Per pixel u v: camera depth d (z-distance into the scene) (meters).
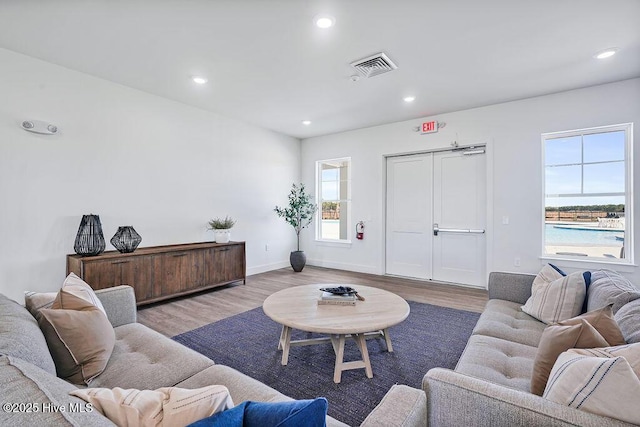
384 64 2.96
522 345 1.65
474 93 3.69
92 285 2.98
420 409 0.92
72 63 3.02
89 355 1.33
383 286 4.38
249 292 4.09
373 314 2.05
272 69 3.08
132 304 2.01
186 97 3.91
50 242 3.04
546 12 2.17
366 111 4.39
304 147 6.09
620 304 1.55
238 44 2.63
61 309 1.41
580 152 3.64
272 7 2.13
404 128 4.84
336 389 1.88
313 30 2.41
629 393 0.78
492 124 4.10
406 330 2.78
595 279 1.91
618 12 2.16
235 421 0.67
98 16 2.26
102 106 3.38
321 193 6.00
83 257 3.01
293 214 5.54
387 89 3.59
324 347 2.46
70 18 2.28
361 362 2.04
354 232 5.42
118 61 2.97
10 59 2.79
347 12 2.18
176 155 4.08
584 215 3.62
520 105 3.90
